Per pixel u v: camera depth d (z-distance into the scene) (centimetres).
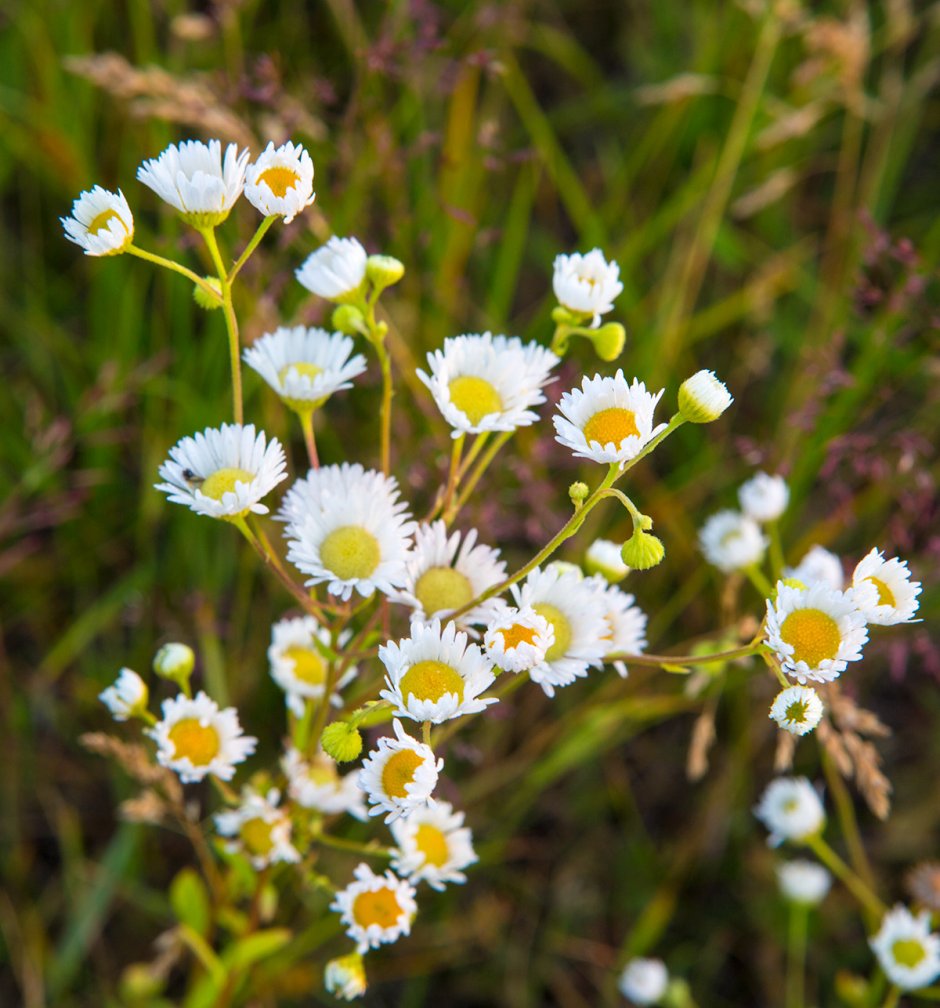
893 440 40
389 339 40
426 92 45
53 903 43
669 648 44
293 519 29
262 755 42
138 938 42
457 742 42
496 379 30
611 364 44
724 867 45
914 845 44
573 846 45
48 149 45
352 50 44
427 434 41
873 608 28
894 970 36
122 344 44
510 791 43
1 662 43
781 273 46
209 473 29
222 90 41
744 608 43
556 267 30
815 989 44
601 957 44
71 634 43
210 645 41
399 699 27
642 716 42
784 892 40
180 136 45
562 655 29
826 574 35
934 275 42
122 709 31
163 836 43
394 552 29
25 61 46
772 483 37
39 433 43
